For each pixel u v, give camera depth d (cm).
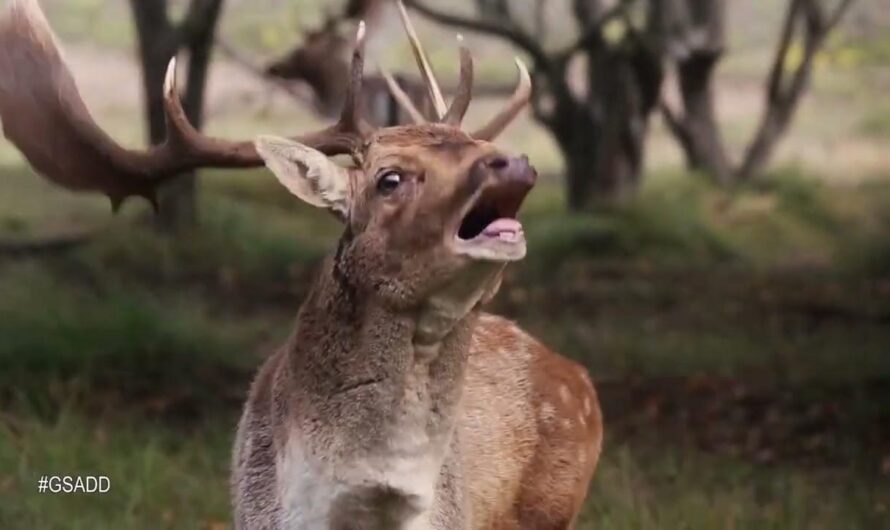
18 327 1403
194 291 1872
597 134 2594
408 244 626
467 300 633
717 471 1222
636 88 2631
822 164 3459
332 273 655
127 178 734
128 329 1416
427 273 625
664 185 2742
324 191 651
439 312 634
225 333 1563
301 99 1550
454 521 697
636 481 1118
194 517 1041
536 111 2600
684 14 2777
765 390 1495
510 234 613
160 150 731
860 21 4384
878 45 4341
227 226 2162
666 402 1458
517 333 827
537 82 2502
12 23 743
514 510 798
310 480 655
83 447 1121
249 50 3450
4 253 1947
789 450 1330
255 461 703
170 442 1210
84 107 740
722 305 2000
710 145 2900
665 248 2416
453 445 705
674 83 3856
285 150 653
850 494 1181
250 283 1961
